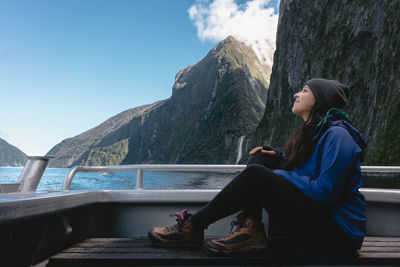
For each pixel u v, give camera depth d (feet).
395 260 3.95
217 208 3.99
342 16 234.17
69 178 4.92
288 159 4.17
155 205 5.80
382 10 189.78
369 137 165.07
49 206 3.63
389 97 155.33
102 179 166.91
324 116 4.09
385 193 5.59
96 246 4.51
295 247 3.84
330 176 3.50
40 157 4.80
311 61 263.90
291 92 298.15
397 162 134.72
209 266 3.83
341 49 224.12
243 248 3.83
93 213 5.37
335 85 4.04
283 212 3.76
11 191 4.49
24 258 3.46
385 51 167.02
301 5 307.78
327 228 3.64
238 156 490.49
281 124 304.30
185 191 5.62
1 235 3.10
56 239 4.12
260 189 3.84
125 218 5.82
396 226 5.78
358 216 3.76
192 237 4.25
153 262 3.82
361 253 4.18
